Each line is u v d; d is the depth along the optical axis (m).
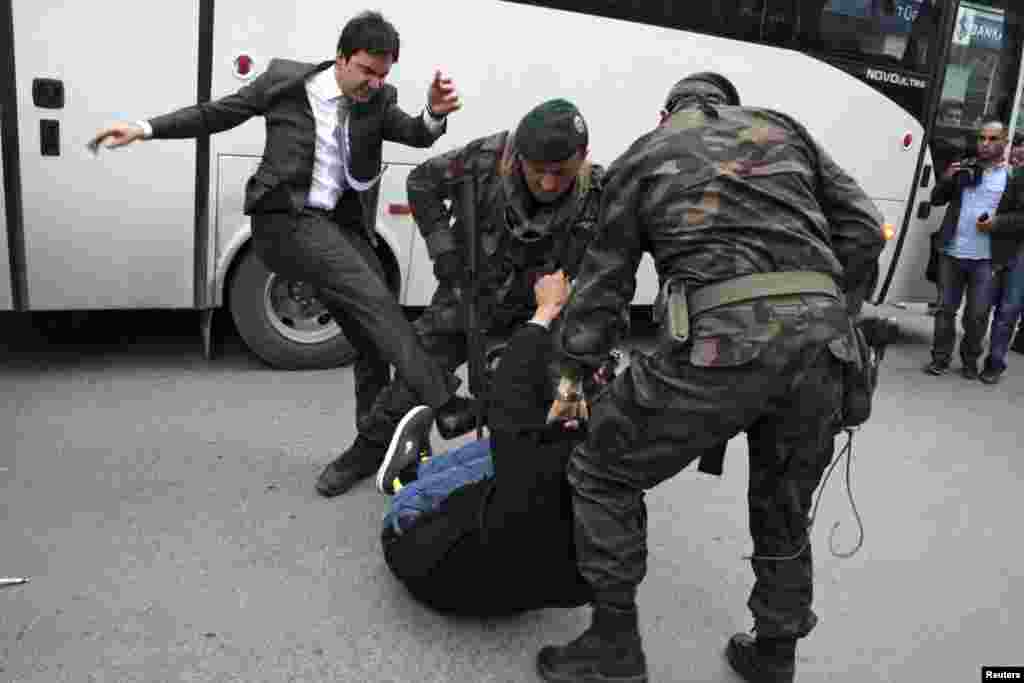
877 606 3.29
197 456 3.85
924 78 6.59
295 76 3.27
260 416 4.37
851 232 2.29
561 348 2.33
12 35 4.10
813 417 2.26
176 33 4.36
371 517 3.46
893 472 4.60
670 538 3.63
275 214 3.32
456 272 3.10
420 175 3.13
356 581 3.04
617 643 2.43
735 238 2.14
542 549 2.53
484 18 5.05
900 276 6.98
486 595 2.70
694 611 3.12
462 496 2.67
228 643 2.65
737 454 4.57
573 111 2.56
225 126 3.27
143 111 4.37
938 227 7.01
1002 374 6.87
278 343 5.02
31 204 4.30
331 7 4.62
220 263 4.72
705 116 2.25
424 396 3.31
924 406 5.81
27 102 4.18
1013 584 3.55
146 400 4.43
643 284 6.11
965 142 6.93
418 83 4.97
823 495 4.21
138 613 2.74
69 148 4.29
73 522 3.21
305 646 2.68
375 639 2.75
